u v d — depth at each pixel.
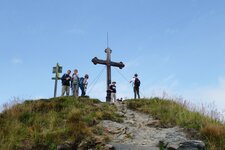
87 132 14.55
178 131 15.05
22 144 13.95
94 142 13.81
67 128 14.90
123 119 17.12
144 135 14.84
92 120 15.88
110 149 13.11
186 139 14.10
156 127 16.02
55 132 14.57
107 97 23.11
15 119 16.27
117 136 14.67
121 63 24.67
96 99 19.64
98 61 23.91
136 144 13.91
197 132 14.80
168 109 18.05
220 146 13.64
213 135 14.30
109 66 24.17
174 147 13.16
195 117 16.31
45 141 14.07
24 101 18.69
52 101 18.47
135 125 16.27
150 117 17.55
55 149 13.70
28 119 16.42
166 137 14.29
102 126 15.44
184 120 16.17
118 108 19.03
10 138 14.30
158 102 19.56
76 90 21.50
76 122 15.70
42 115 16.84
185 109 17.91
